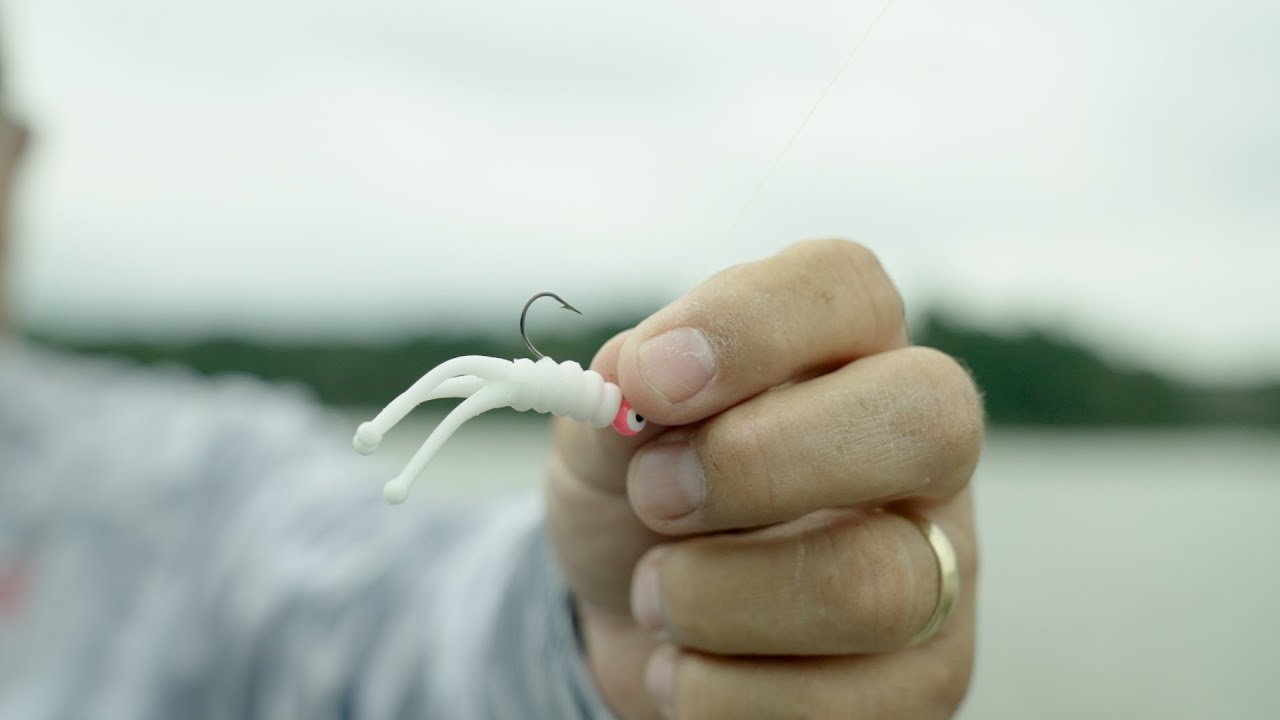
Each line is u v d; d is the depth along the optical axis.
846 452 0.26
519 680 0.34
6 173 0.55
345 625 0.40
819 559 0.27
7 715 0.45
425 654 0.38
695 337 0.25
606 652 0.32
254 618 0.44
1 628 0.47
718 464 0.26
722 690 0.28
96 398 0.56
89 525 0.50
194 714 0.45
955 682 0.28
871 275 0.27
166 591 0.48
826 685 0.27
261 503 0.50
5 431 0.51
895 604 0.26
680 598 0.28
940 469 0.26
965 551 0.28
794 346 0.26
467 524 0.44
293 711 0.41
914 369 0.26
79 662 0.47
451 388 0.25
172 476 0.52
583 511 0.30
